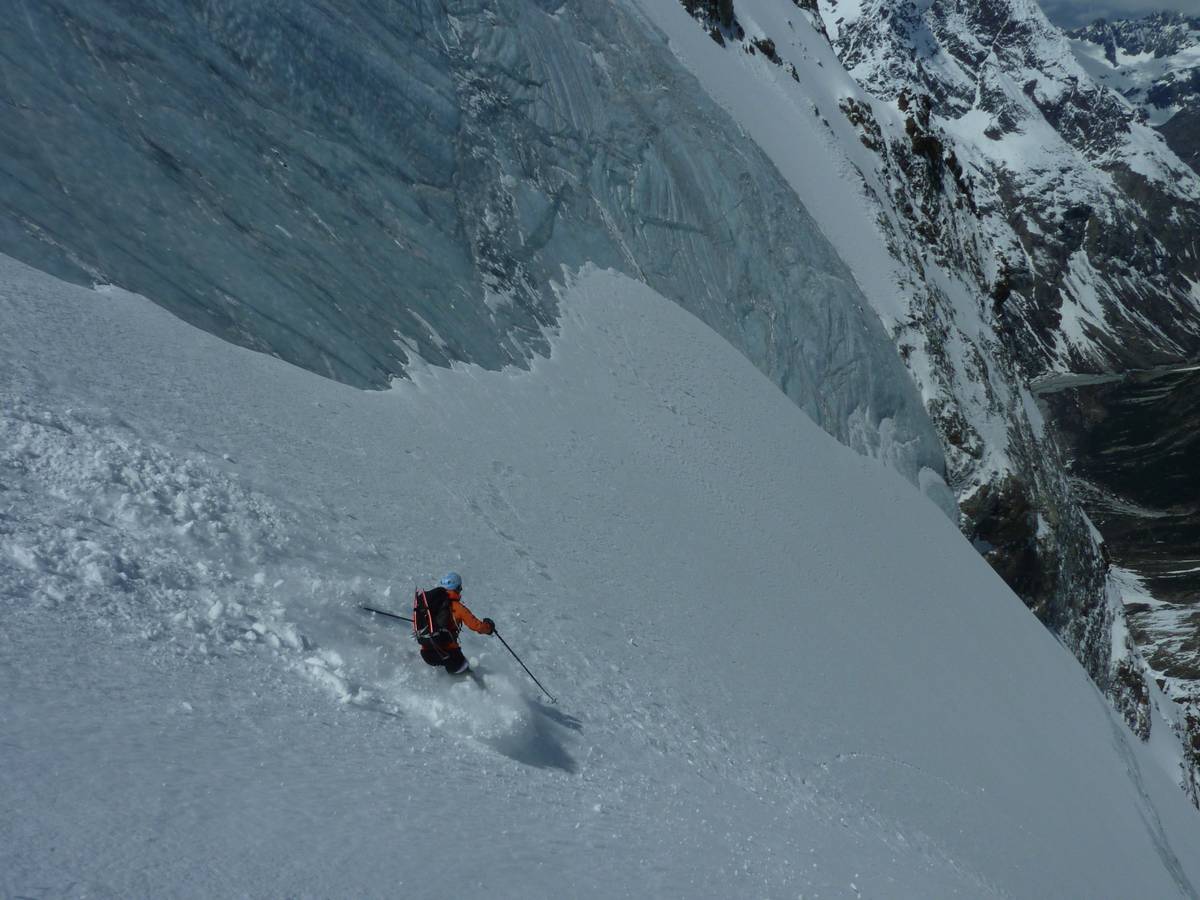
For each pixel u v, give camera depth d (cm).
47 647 449
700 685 1100
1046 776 1764
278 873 338
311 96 1531
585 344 1822
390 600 784
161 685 467
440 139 1759
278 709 507
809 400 2562
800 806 956
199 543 694
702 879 543
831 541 1900
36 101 1086
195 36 1382
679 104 2675
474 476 1217
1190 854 2416
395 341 1348
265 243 1255
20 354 800
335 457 1025
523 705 720
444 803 473
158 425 841
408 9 1869
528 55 2183
